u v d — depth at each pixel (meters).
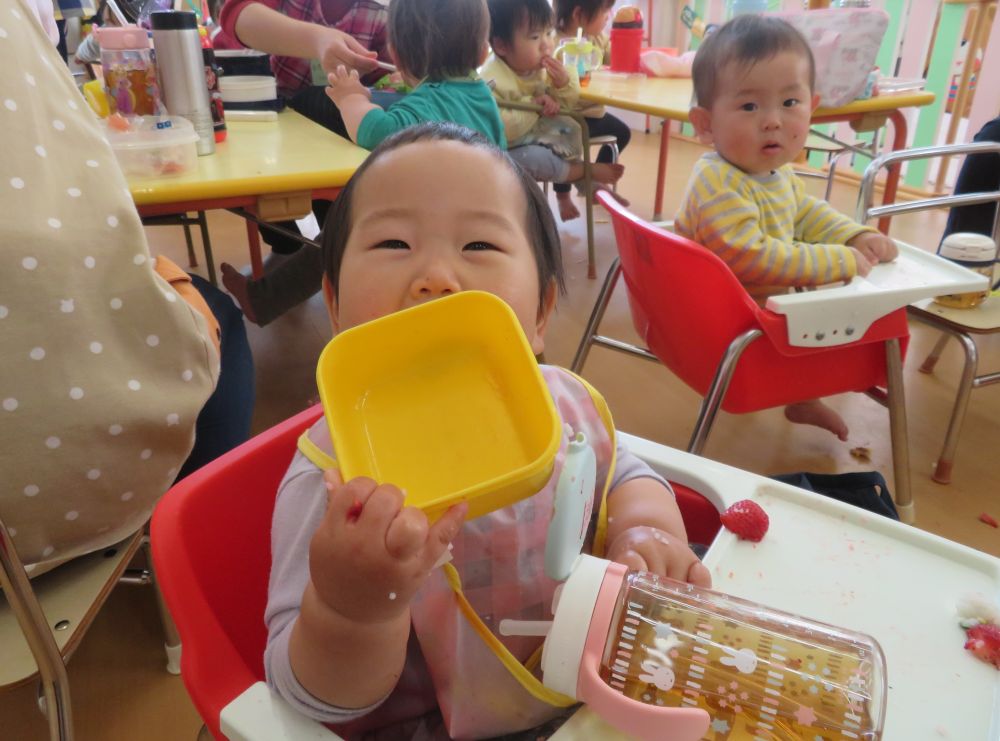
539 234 0.69
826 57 1.92
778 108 1.43
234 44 1.97
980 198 1.63
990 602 0.60
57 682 0.75
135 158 1.14
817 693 0.43
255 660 0.70
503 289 0.61
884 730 0.51
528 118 2.65
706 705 0.44
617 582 0.46
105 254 0.74
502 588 0.60
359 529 0.40
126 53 1.27
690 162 4.57
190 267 2.78
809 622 0.48
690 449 1.23
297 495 0.59
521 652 0.59
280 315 2.15
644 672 0.44
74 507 0.77
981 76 3.46
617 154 3.26
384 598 0.41
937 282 1.25
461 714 0.57
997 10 3.34
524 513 0.61
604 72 3.07
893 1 3.58
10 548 0.67
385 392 0.49
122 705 1.12
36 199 0.69
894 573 0.64
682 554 0.59
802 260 1.32
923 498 1.60
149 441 0.80
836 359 1.28
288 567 0.56
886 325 1.22
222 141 1.40
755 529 0.66
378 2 2.12
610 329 2.36
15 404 0.69
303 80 2.13
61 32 2.42
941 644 0.57
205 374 0.85
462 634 0.57
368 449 0.46
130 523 0.85
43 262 0.69
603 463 0.70
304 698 0.48
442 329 0.51
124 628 1.25
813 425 1.81
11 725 1.08
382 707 0.63
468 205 0.61
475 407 0.48
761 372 1.23
